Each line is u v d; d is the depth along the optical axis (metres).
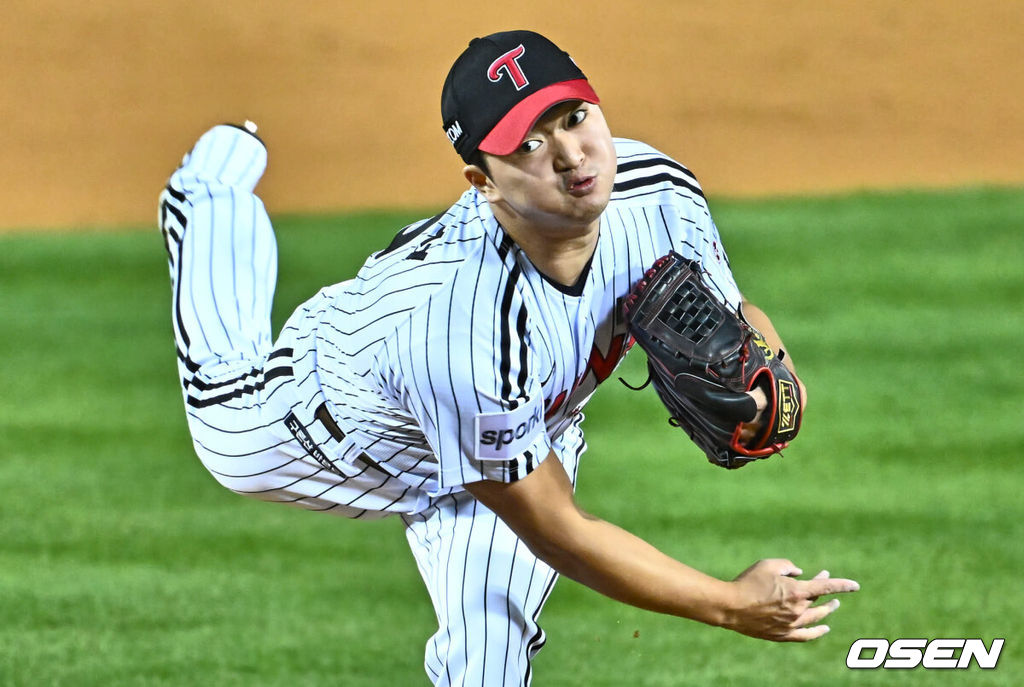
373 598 19.08
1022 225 33.09
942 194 35.53
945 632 17.53
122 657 17.42
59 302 31.17
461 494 14.68
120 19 55.22
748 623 12.52
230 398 15.14
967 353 26.70
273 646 17.69
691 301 12.70
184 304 16.48
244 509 22.12
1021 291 29.42
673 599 12.29
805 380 25.83
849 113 46.03
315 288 29.91
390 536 21.28
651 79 49.06
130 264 33.41
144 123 47.72
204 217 17.52
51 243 34.94
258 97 49.38
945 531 20.28
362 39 53.28
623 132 45.38
